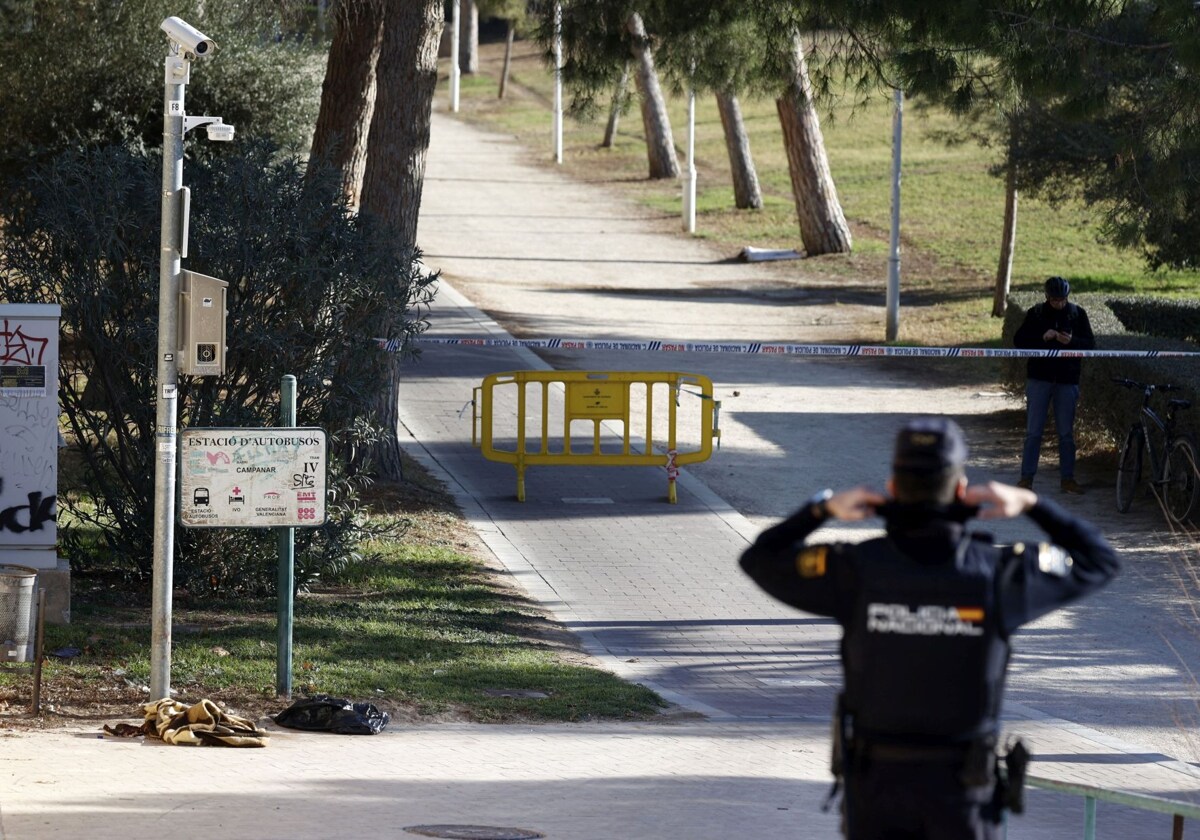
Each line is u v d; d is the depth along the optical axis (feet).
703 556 81.92
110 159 62.64
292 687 52.90
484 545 82.84
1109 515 89.15
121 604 64.44
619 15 100.17
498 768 43.42
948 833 19.85
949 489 20.40
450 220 252.62
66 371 65.51
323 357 65.36
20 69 124.98
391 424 93.15
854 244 227.20
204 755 43.32
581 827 36.01
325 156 69.51
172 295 49.11
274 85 134.72
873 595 20.11
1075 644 65.62
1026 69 71.31
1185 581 75.15
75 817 34.50
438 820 36.06
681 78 107.86
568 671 59.16
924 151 309.83
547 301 180.75
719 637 67.36
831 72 92.22
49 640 55.77
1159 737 52.44
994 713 20.17
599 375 92.94
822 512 20.79
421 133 90.12
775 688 59.16
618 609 71.67
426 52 89.45
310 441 51.67
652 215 263.90
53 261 62.28
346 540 68.90
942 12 73.56
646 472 101.81
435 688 54.70
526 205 272.92
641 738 48.88
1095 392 101.30
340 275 64.44
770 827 36.91
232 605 66.28
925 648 19.89
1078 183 160.66
